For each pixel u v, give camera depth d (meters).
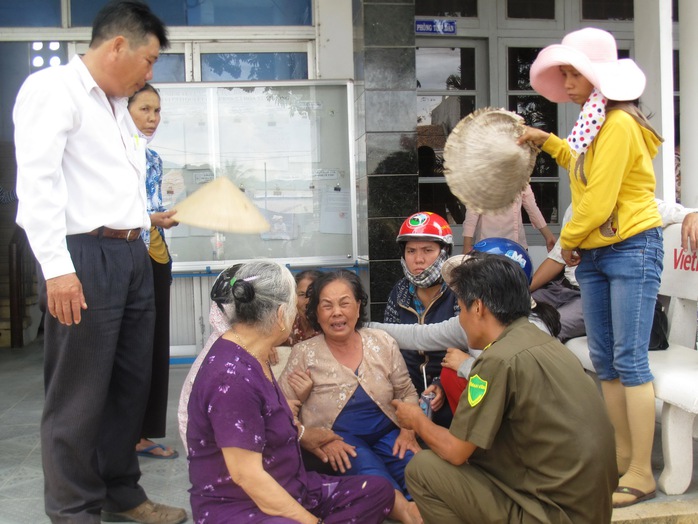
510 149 2.66
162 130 5.20
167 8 5.77
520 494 2.14
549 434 2.03
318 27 5.75
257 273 2.14
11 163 7.60
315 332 3.10
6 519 2.76
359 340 2.90
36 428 3.88
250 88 5.23
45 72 2.37
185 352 5.29
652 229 2.76
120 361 2.69
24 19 5.70
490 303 2.20
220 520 2.08
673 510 2.71
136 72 2.45
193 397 2.09
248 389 2.03
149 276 2.71
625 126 2.62
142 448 3.43
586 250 2.89
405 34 4.73
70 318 2.31
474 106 6.23
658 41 4.46
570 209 3.80
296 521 2.02
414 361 3.21
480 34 6.11
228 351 2.11
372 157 4.78
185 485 3.09
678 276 3.43
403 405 2.43
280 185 5.31
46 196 2.26
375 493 2.39
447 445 2.21
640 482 2.80
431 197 6.25
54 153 2.28
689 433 2.85
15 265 6.13
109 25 2.40
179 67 5.83
